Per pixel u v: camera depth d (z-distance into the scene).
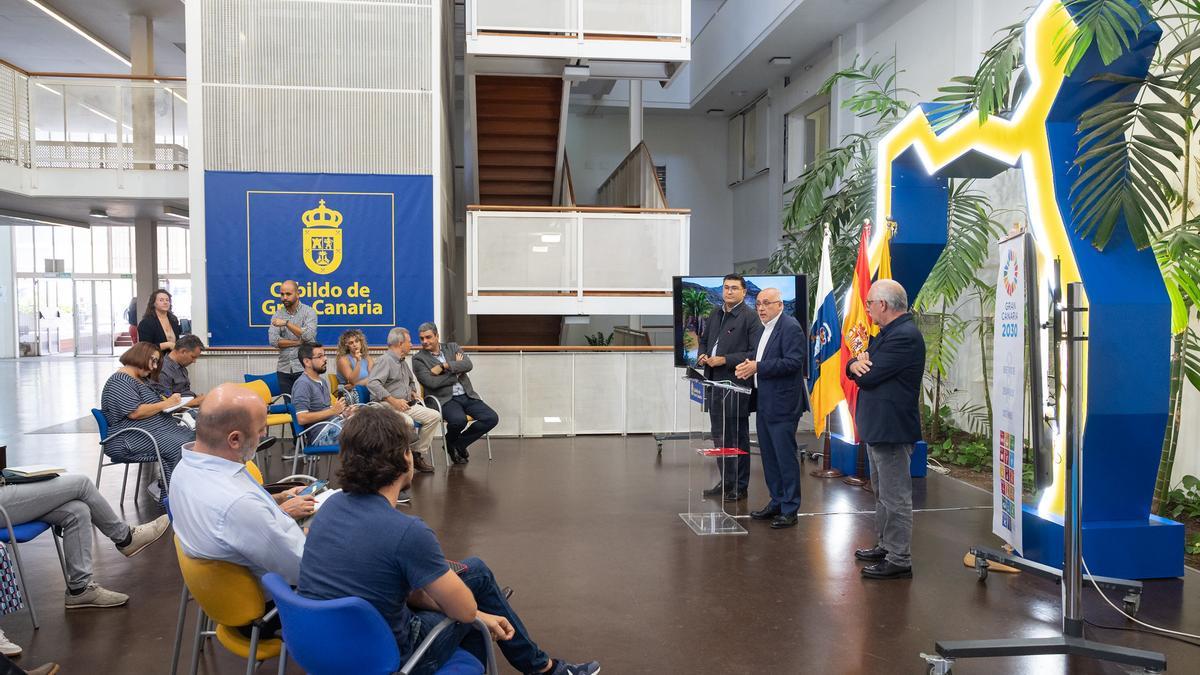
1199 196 5.72
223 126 8.76
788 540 5.30
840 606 4.13
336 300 8.98
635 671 3.38
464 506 6.18
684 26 9.36
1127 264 4.36
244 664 3.46
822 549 5.11
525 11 9.16
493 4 9.09
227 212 8.79
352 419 2.42
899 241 6.42
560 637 3.74
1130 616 3.96
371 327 9.04
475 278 9.04
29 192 10.11
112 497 6.40
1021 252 3.85
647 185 10.98
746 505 6.23
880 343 4.44
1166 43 6.10
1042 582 4.49
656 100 16.31
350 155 8.95
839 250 8.78
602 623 3.91
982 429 8.31
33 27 13.43
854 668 3.42
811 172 9.12
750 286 7.64
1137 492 4.53
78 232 21.67
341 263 8.96
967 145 5.30
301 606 2.20
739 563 4.82
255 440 2.83
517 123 11.74
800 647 3.63
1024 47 4.60
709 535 5.41
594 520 5.79
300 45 8.84
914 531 5.52
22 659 3.49
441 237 9.38
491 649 2.55
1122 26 3.92
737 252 16.94
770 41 12.28
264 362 8.85
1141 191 4.26
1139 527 4.43
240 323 8.83
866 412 4.48
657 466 7.71
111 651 3.58
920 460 7.20
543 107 11.45
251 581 2.71
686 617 3.98
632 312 9.27
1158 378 4.35
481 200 13.18
